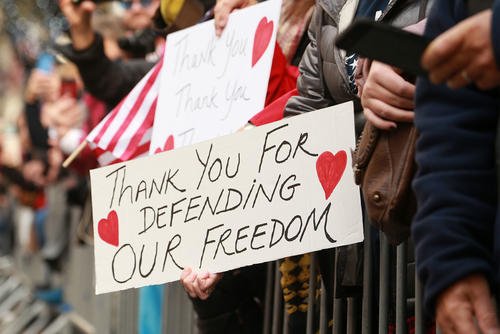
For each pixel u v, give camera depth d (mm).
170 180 4582
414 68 2648
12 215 16078
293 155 4203
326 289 4539
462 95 2812
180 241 4516
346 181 4031
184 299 6652
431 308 2785
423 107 2861
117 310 8539
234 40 4977
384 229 3445
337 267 4168
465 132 2785
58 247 11477
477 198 2760
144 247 4625
